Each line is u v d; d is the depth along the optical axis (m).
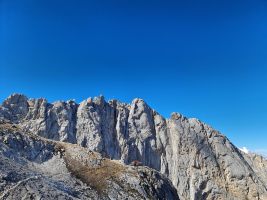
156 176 132.25
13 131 116.62
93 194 105.88
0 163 93.19
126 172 123.69
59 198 89.75
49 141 126.31
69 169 115.31
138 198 112.69
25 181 90.06
